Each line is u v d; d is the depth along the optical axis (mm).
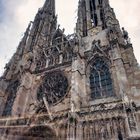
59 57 57188
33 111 45844
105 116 35500
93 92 43812
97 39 56844
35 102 48000
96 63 49781
